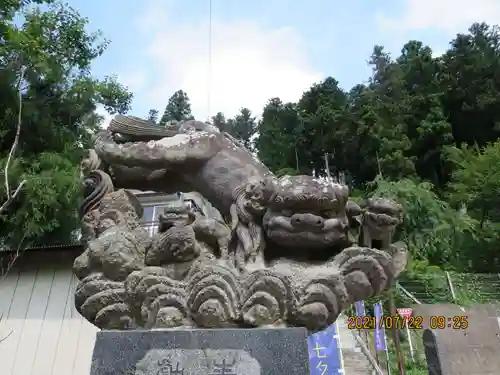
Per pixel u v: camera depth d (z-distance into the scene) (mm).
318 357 7848
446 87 25969
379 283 3275
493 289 14062
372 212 3375
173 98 32219
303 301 3104
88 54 11938
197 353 2928
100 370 2953
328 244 3381
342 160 25219
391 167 22469
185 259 3451
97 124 11484
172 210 3781
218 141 4102
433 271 14578
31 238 9336
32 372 7598
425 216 16141
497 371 6613
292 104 30250
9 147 10000
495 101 24516
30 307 8109
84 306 3453
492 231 17156
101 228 3795
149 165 3986
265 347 2920
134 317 3381
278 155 27547
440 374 6664
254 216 3582
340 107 26891
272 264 3449
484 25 28391
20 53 9773
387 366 8875
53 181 9094
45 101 10547
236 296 3133
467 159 21844
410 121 25422
